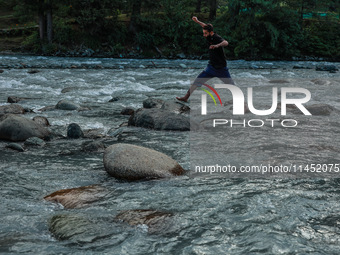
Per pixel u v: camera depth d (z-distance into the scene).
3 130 5.47
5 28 31.14
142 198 3.37
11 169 4.17
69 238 2.56
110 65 20.44
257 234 2.67
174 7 31.36
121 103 9.11
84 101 9.39
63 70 17.33
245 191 3.55
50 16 28.22
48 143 5.42
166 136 5.80
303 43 32.25
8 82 12.35
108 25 30.16
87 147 5.07
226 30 31.09
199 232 2.70
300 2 32.66
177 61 26.20
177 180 3.85
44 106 8.62
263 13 30.72
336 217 2.98
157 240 2.57
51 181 3.82
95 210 3.09
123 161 3.95
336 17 36.31
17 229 2.72
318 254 2.39
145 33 30.41
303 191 3.55
